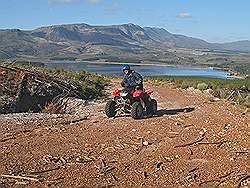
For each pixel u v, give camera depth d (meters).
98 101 20.09
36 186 6.93
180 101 19.75
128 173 7.76
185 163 8.48
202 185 7.18
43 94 19.00
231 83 29.14
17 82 18.36
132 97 14.00
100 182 7.21
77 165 8.16
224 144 10.14
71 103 18.47
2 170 7.64
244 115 14.90
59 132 11.23
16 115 14.14
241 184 7.24
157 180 7.40
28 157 8.59
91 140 10.34
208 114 15.04
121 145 9.88
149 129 11.88
